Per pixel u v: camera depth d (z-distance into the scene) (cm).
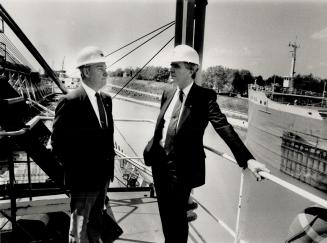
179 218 238
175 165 228
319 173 3741
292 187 165
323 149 3744
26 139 253
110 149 253
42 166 277
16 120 238
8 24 304
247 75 6806
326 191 3622
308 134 3956
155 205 380
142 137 5072
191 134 227
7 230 301
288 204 3159
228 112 6456
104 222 324
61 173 294
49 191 330
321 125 3825
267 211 2978
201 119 227
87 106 229
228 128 210
